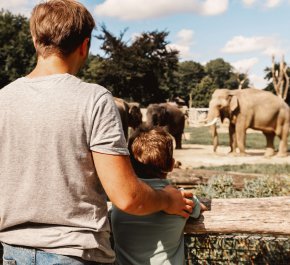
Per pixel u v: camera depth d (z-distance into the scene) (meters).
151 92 62.22
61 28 1.87
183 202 2.24
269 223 2.42
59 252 1.78
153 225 2.30
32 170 1.79
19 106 1.83
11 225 1.85
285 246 3.48
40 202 1.79
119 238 2.41
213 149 21.02
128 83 59.69
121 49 58.34
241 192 5.48
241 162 16.34
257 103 18.86
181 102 70.19
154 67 59.75
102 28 58.53
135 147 2.39
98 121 1.77
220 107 19.48
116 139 1.77
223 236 2.76
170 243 2.32
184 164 15.28
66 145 1.77
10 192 1.83
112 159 1.76
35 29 1.91
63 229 1.79
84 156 1.79
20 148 1.81
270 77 94.19
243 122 18.89
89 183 1.82
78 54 1.98
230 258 3.21
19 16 53.06
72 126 1.77
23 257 1.82
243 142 19.00
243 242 3.27
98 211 1.86
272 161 16.78
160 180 2.34
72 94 1.80
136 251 2.35
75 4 1.93
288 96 76.56
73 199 1.80
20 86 1.88
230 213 2.47
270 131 18.92
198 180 7.37
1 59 50.22
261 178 5.65
